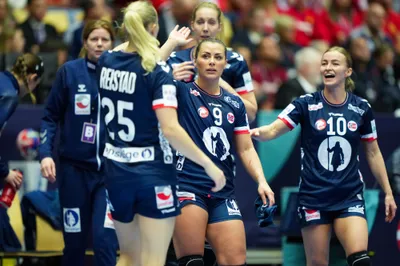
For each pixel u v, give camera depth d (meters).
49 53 22.25
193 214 13.48
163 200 12.29
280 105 23.34
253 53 27.39
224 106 13.93
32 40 24.95
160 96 12.05
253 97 16.19
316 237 15.06
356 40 26.06
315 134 15.08
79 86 15.65
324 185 14.98
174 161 13.56
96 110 15.67
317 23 30.69
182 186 13.70
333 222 15.08
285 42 28.42
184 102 13.77
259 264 20.12
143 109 12.23
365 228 14.70
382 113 24.52
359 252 14.43
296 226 17.55
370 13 29.84
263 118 20.23
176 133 11.96
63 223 15.85
